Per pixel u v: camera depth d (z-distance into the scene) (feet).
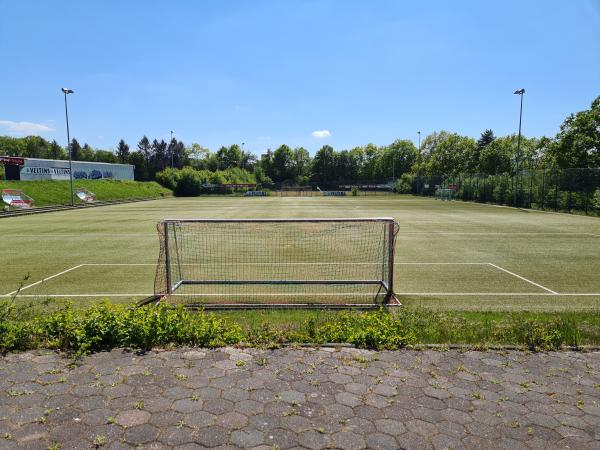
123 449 8.57
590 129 99.50
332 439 8.98
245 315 19.20
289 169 336.49
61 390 11.07
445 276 28.60
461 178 147.54
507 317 18.58
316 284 25.86
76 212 90.84
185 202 139.44
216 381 11.65
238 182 261.03
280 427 9.43
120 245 42.57
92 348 13.75
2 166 151.33
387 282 26.08
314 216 81.15
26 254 37.42
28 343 13.82
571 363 12.93
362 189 259.19
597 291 24.54
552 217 75.66
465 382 11.69
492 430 9.37
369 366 12.65
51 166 141.90
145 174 301.63
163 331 14.26
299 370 12.35
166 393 10.96
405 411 10.16
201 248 40.60
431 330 15.83
